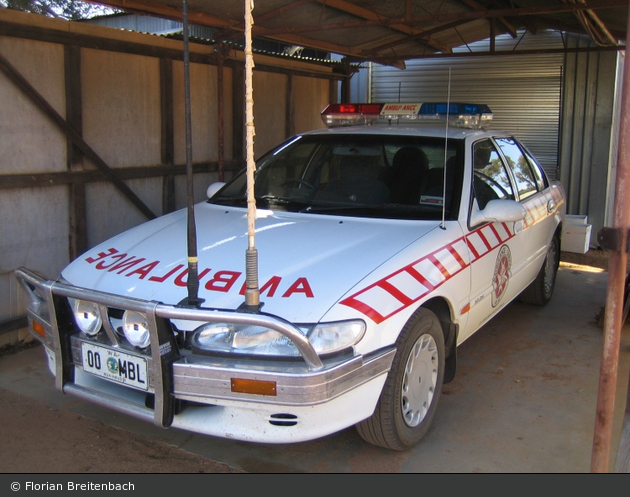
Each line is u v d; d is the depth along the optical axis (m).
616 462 2.18
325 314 2.63
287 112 7.77
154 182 5.84
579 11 5.42
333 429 2.67
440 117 4.45
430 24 7.32
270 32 5.85
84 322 2.87
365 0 5.97
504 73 9.41
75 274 3.26
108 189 5.30
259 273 2.90
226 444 3.31
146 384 2.65
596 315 5.51
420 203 3.72
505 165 4.63
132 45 5.32
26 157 4.57
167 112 5.80
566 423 3.56
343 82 8.86
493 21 7.39
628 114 1.87
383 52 8.59
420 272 3.11
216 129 6.56
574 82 8.85
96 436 3.37
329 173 4.09
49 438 3.33
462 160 3.89
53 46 4.69
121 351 2.73
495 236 3.99
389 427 2.95
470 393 3.93
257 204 3.99
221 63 6.11
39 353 4.51
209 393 2.56
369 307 2.74
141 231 3.72
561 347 4.76
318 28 5.72
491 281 3.92
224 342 2.62
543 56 9.09
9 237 4.49
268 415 2.64
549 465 3.12
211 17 5.58
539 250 5.05
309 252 3.11
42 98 4.58
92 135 5.12
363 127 4.49
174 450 3.24
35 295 3.28
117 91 5.31
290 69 7.66
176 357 2.63
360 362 2.64
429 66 9.98
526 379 4.16
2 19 4.26
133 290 2.92
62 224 4.90
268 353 2.57
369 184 3.92
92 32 4.93
